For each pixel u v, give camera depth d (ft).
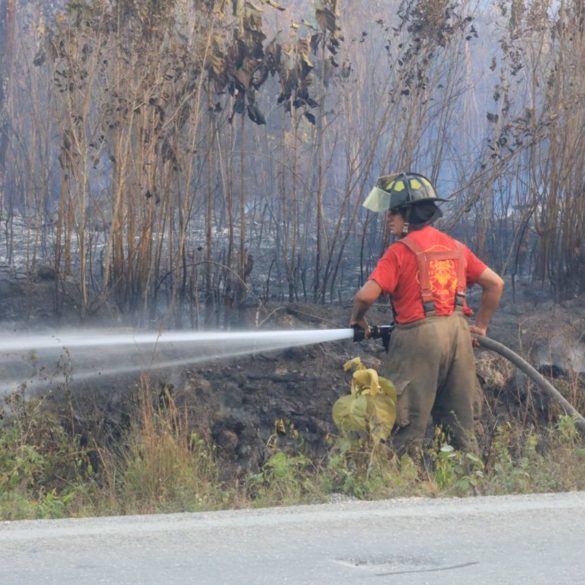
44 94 133.18
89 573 37.47
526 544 40.91
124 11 94.58
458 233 117.19
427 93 111.55
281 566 38.32
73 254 111.65
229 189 101.55
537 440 69.82
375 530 42.63
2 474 62.08
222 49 95.61
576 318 94.27
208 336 85.76
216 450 75.05
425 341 61.05
